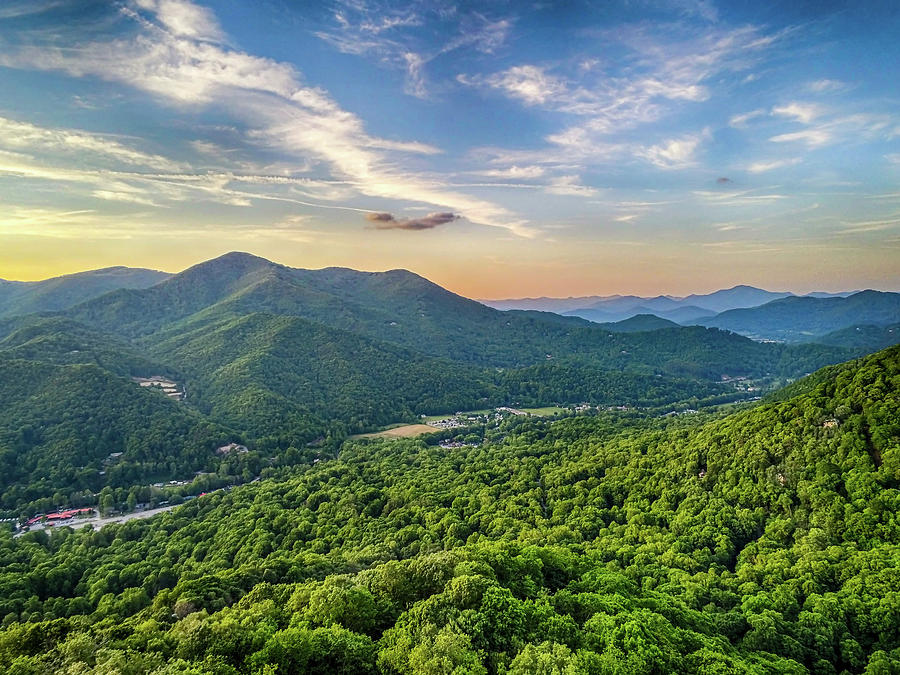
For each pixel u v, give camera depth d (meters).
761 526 95.81
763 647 61.47
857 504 86.25
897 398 99.81
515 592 66.62
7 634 58.75
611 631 54.97
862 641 62.50
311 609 65.81
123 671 48.91
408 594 69.50
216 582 88.62
